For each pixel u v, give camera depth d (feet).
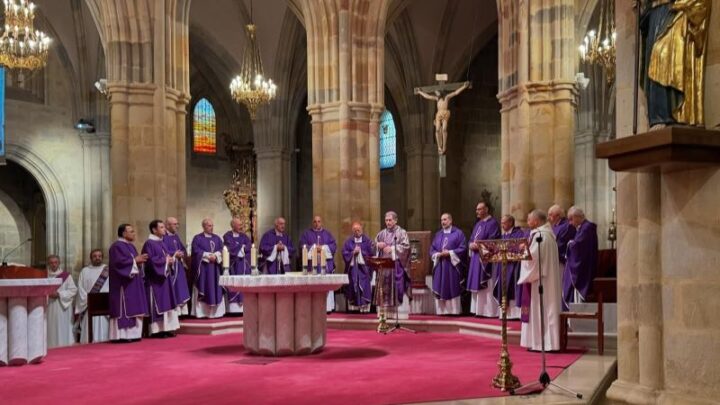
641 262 24.66
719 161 22.15
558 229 46.19
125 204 59.62
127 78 60.03
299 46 100.07
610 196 94.58
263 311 41.06
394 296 54.60
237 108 114.93
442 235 58.23
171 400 29.04
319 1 68.28
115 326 48.01
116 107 59.98
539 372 33.88
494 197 111.24
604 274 47.67
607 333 42.55
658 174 24.38
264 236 62.69
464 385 30.96
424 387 30.73
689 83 22.63
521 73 56.54
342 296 65.05
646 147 22.17
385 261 50.14
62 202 94.02
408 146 105.29
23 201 99.30
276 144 103.35
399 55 101.35
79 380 33.76
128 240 49.21
